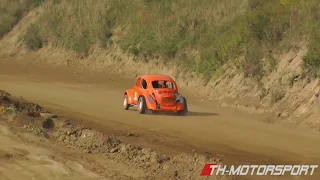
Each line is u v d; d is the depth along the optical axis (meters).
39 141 43.03
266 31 76.50
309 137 49.44
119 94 80.81
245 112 66.00
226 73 78.12
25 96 74.19
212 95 77.19
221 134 49.88
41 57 133.12
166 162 37.19
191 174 34.31
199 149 42.44
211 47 87.62
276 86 66.69
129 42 110.06
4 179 32.84
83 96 76.81
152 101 60.91
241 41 79.81
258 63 72.88
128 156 39.06
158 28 105.06
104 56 115.62
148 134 48.50
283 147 44.47
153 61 101.31
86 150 40.84
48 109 61.97
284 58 70.06
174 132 49.97
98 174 34.19
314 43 66.44
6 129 46.19
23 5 159.00
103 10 128.00
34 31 141.38
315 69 62.97
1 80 98.06
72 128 46.12
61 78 103.56
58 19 139.12
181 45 95.25
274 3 85.75
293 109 60.25
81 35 125.19
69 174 34.03
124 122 55.03
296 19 74.06
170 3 114.19
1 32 155.75
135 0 124.25
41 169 35.06
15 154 38.66
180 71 91.19
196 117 60.69
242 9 93.88
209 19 98.94
